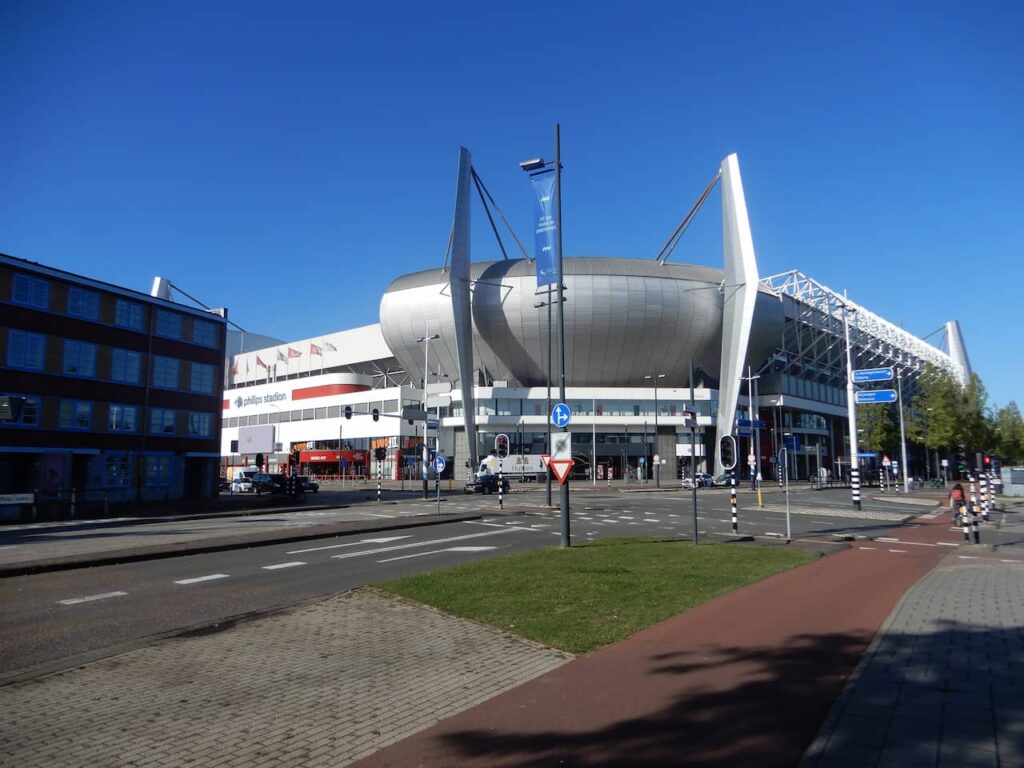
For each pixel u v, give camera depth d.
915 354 120.25
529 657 7.14
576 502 40.78
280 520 27.98
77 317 39.72
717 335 85.50
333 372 113.12
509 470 72.00
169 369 44.72
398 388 85.69
